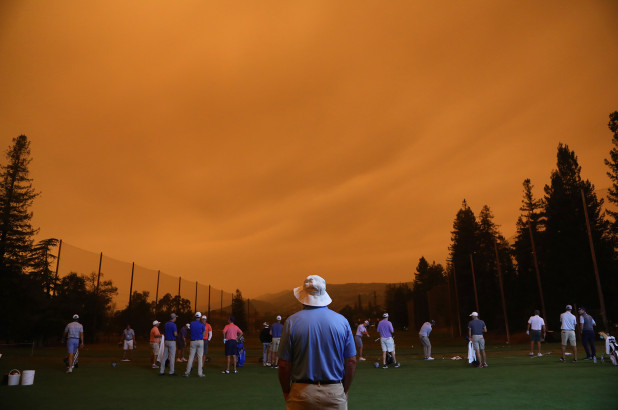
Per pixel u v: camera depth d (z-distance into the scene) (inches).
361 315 6358.3
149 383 579.8
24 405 414.6
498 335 1924.2
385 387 508.1
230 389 520.7
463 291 2470.5
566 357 789.2
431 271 4650.6
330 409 166.1
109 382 589.9
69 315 1818.4
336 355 170.1
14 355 1091.9
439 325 2561.5
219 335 2529.5
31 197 2014.0
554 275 1790.1
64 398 456.8
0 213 1895.9
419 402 406.3
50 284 1882.4
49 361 904.9
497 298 2267.5
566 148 1974.7
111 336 2198.6
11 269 1809.8
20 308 1712.6
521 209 2514.8
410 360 891.4
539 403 379.9
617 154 1781.5
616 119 1793.8
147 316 2197.3
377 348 1478.8
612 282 1630.2
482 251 2869.1
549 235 1855.3
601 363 662.5
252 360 976.9
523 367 657.0
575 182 1909.4
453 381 542.0
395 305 4781.0
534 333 845.8
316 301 177.2
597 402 374.9
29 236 1961.1
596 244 1678.2
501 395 426.3
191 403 425.4
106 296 2129.7
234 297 3572.8
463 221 3002.0
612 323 1450.5
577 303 1683.1
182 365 851.4
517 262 2258.9
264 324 847.1
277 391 501.7
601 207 1771.7
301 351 170.1
